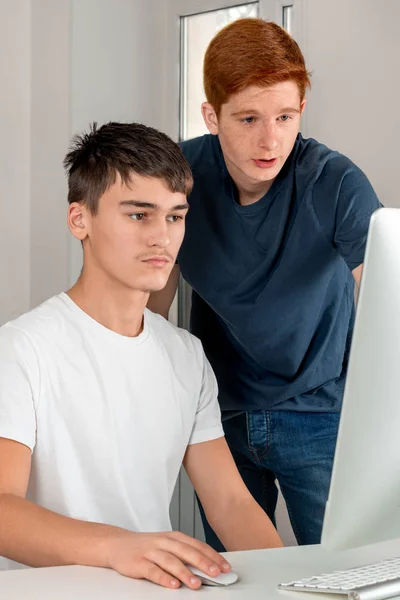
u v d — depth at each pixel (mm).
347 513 892
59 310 1384
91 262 1390
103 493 1348
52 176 2986
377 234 854
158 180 1335
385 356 863
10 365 1304
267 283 1758
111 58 3021
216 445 1489
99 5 2980
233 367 1908
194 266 1829
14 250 3062
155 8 3135
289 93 1571
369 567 990
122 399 1368
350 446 870
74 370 1346
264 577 988
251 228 1747
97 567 1030
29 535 1107
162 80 3150
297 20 2656
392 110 2426
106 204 1349
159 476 1400
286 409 1867
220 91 1593
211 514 1443
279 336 1789
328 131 2572
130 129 1370
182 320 3109
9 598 892
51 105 2975
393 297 858
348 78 2518
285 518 2748
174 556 979
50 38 2967
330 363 1855
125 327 1398
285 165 1728
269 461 1920
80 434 1339
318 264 1729
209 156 1812
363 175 1696
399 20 2402
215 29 3021
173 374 1441
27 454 1281
